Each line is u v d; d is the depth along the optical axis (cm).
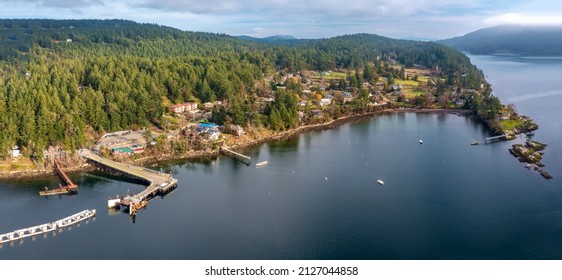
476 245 15550
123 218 17588
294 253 15050
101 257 14712
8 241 15650
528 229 16550
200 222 17238
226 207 18662
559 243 15612
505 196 19488
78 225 16962
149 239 15912
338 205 18762
